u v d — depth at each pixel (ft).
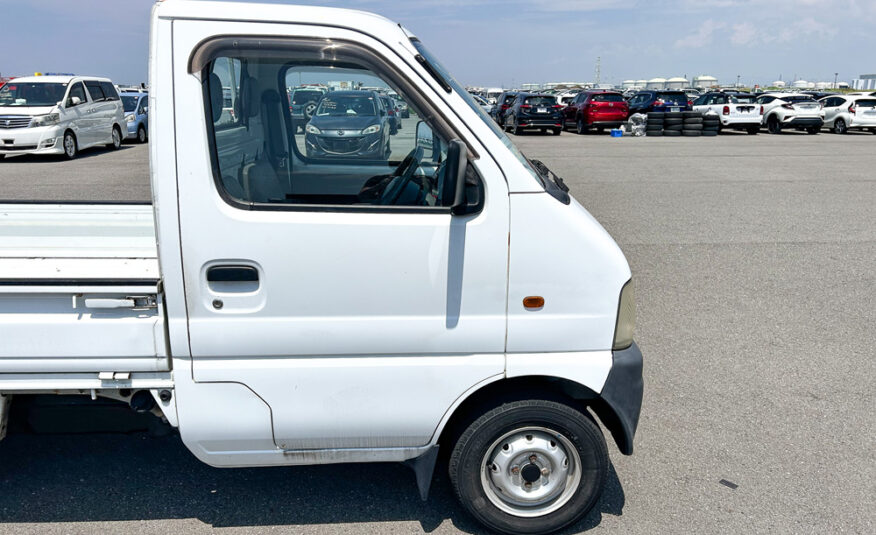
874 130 90.07
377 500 11.18
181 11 8.38
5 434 9.70
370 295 8.95
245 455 9.53
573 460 10.08
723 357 17.16
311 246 8.71
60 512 10.71
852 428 13.70
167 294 8.70
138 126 72.69
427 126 9.14
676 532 10.50
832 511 11.02
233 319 8.84
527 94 89.56
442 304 9.09
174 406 9.26
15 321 8.79
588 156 58.70
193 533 10.31
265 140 9.24
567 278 9.23
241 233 8.58
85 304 8.75
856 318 19.86
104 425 10.18
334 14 8.74
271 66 8.90
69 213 13.51
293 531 10.41
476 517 10.11
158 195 8.43
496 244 9.00
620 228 30.40
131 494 11.22
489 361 9.36
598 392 9.58
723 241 28.22
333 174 9.43
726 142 73.67
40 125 53.57
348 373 9.20
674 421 13.96
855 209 34.63
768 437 13.34
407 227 8.81
